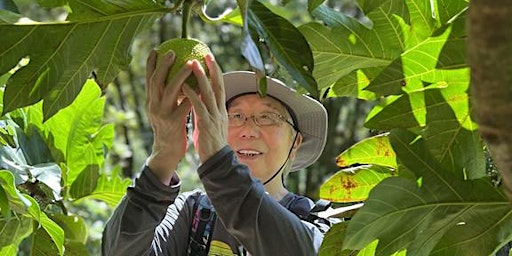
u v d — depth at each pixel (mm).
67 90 2125
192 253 2869
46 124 3582
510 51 1124
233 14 2164
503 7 1104
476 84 1162
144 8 2064
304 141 3271
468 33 1151
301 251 2582
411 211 2102
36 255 3166
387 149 2502
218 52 8711
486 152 2328
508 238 2145
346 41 2410
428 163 2098
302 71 1850
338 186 2555
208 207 2898
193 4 2133
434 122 2221
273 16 1855
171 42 2174
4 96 2072
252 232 2541
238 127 3074
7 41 2051
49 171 2996
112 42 2092
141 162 9719
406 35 2404
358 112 8625
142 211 2541
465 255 2168
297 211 2951
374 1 2121
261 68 1745
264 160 3072
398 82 2180
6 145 3039
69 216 3398
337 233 2412
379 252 2129
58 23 2057
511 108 1152
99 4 2039
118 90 9852
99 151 3715
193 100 2217
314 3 1965
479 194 2094
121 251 2641
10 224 3193
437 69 2115
